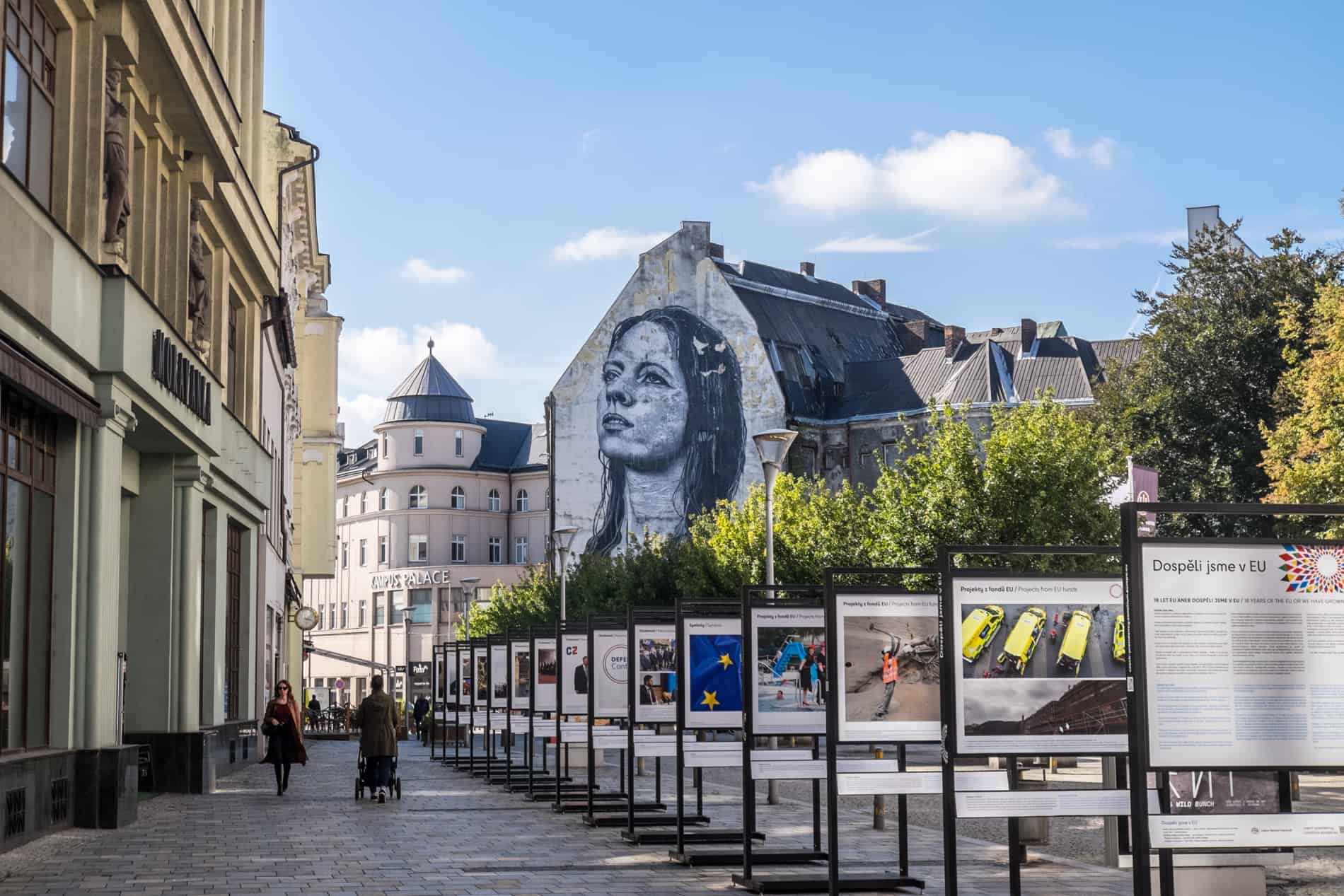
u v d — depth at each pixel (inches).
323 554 2802.7
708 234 3777.1
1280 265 2135.8
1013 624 419.2
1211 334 2122.3
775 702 534.9
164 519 1018.7
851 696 470.9
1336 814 362.6
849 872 561.3
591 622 799.1
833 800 464.8
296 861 607.2
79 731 738.2
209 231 1155.3
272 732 999.0
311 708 2910.9
